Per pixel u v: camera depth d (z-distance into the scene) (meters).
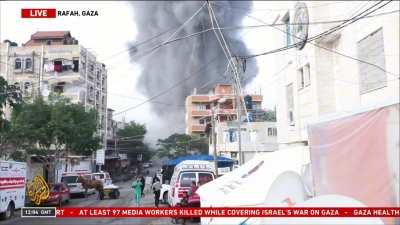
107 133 77.75
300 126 26.78
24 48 57.91
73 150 39.31
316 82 23.73
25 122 33.16
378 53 18.94
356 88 20.67
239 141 24.78
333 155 5.35
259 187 5.39
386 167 4.45
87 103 61.41
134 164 88.75
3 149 29.62
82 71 59.44
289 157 6.16
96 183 33.50
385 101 4.53
